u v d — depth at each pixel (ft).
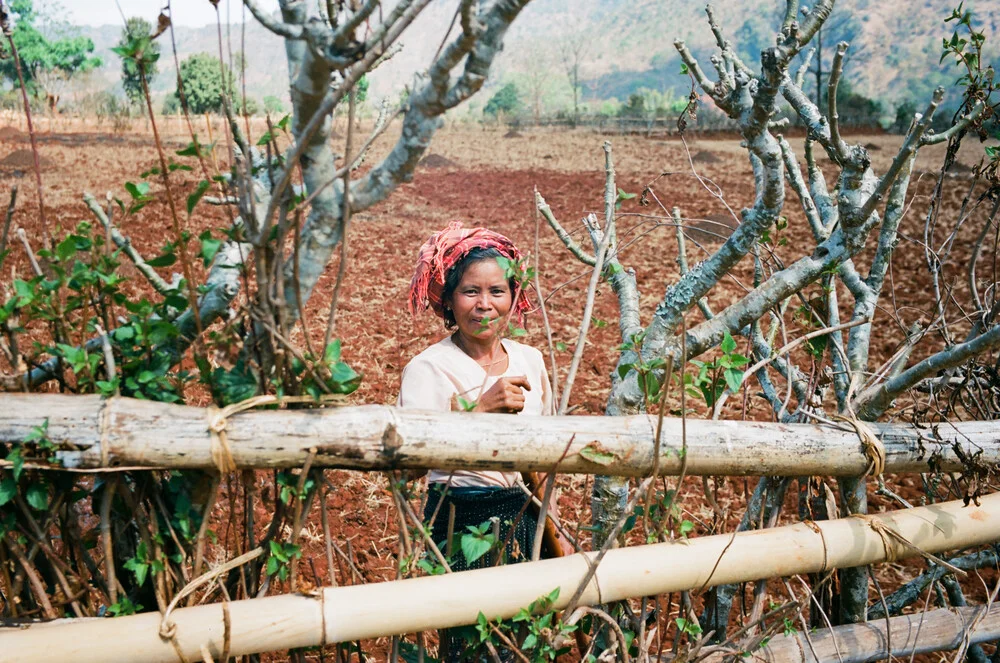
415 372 7.29
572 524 12.96
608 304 28.14
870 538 6.27
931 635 7.23
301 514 5.37
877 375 7.50
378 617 5.32
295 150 4.31
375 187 4.67
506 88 201.26
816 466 6.11
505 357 7.58
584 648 6.72
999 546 8.40
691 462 5.75
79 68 159.63
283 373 5.11
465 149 91.04
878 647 7.09
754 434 5.95
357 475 14.74
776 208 5.93
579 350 6.45
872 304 7.84
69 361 4.92
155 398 5.24
